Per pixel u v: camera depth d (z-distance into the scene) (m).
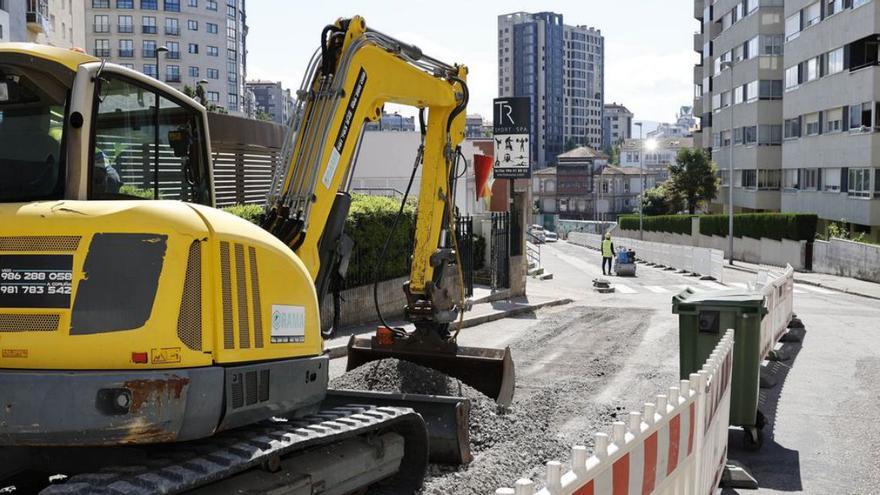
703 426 6.49
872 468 9.07
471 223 24.92
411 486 7.34
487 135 98.81
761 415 9.88
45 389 4.89
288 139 8.01
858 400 12.29
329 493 6.20
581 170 161.12
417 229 10.12
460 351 9.98
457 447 7.95
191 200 6.90
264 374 5.73
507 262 26.41
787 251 47.25
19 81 5.70
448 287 10.38
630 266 44.28
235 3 135.50
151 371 5.01
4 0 43.00
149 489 4.69
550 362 15.05
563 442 9.37
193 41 126.94
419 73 9.41
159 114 6.52
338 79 8.10
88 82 5.70
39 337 5.01
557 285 35.25
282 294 6.00
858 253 38.53
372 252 19.28
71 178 5.61
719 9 77.12
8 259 5.14
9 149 5.69
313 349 6.39
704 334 9.99
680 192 76.19
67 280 5.07
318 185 7.86
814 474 8.89
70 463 5.62
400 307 20.84
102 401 4.89
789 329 19.38
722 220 58.94
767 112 65.44
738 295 10.30
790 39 58.69
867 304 27.52
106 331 5.02
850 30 48.22
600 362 15.03
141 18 123.94
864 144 46.50
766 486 8.50
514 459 8.48
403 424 7.25
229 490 5.34
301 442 5.72
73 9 65.75
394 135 47.28
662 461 5.16
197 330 5.21
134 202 5.35
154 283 5.10
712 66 80.88
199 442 5.61
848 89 48.62
